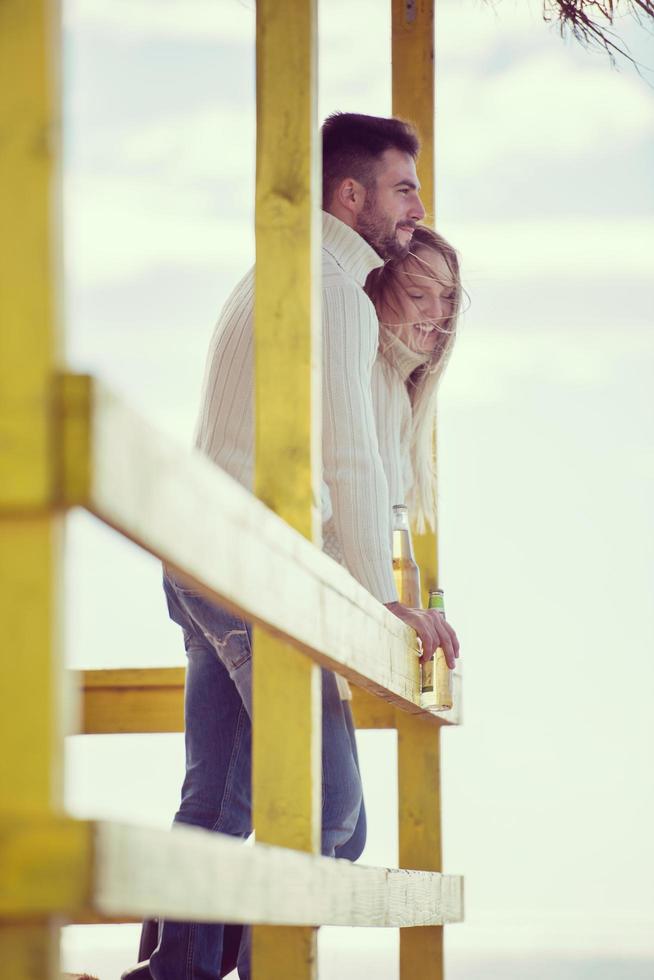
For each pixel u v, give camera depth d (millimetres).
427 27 6621
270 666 3441
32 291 1872
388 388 5871
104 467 1883
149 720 6176
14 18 1918
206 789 4863
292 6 3600
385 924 4203
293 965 3350
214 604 4629
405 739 6238
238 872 2516
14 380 1855
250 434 4680
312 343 3535
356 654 3791
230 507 2521
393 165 5539
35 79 1907
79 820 1821
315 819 3387
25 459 1841
